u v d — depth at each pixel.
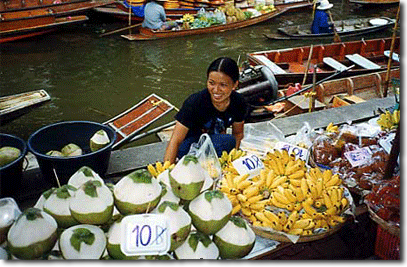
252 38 12.12
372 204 2.68
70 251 1.92
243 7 13.91
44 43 10.86
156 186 2.13
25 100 5.49
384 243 2.70
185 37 11.70
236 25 12.62
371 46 10.13
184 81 9.18
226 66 2.90
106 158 3.41
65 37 11.37
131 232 2.00
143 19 12.33
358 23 12.97
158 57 10.41
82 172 2.26
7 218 2.10
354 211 2.78
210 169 2.82
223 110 3.23
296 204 2.68
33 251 1.91
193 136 3.38
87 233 1.96
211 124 3.30
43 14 10.88
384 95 6.38
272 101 6.88
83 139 3.67
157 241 2.00
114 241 2.02
